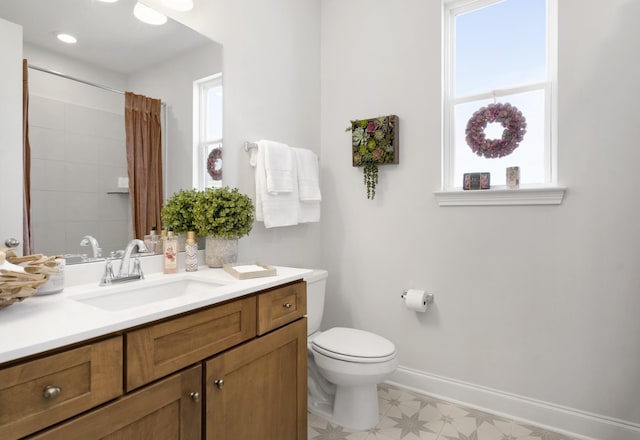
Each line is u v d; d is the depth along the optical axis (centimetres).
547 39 191
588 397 176
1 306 91
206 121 178
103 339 84
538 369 188
